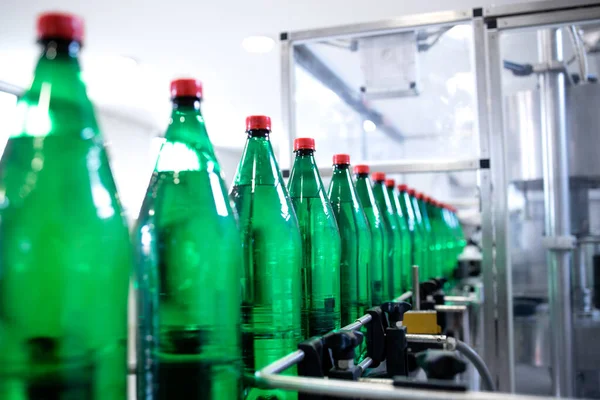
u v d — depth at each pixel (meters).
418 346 0.80
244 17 2.40
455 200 3.03
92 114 0.40
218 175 0.52
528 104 1.70
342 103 1.79
